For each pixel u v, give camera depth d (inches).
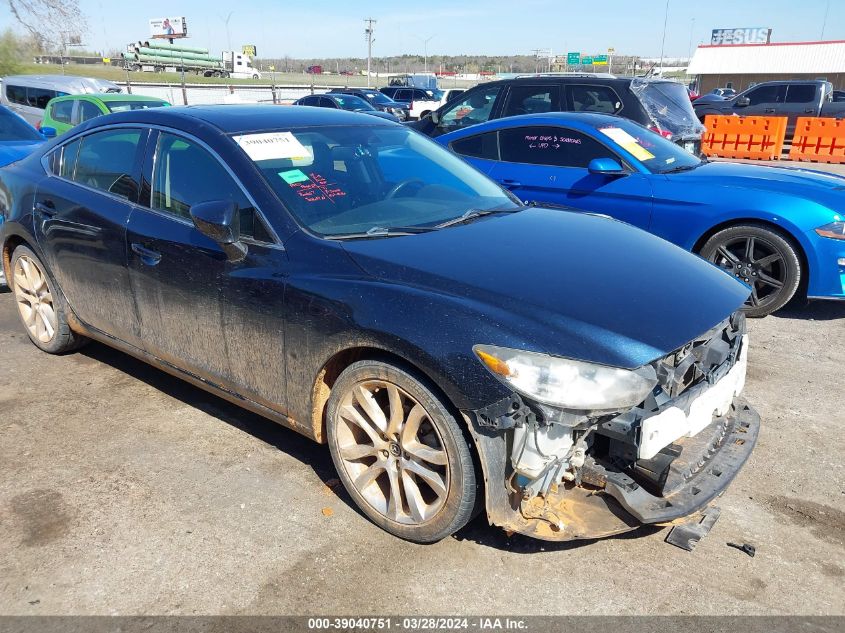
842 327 206.8
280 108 150.8
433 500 106.5
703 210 212.7
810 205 201.2
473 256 109.1
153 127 139.8
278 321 112.8
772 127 626.5
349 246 111.3
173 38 2945.4
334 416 110.7
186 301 128.0
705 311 102.7
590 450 101.8
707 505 111.5
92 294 151.5
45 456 130.4
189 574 99.9
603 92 323.0
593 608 93.9
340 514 114.0
